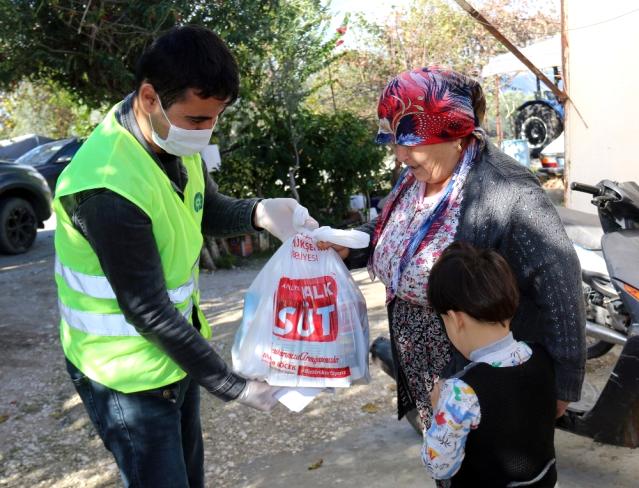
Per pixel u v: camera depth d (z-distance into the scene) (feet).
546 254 6.93
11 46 23.79
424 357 8.08
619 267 11.01
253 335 8.20
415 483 10.23
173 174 7.16
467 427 6.02
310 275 8.25
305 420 12.81
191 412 8.09
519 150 45.65
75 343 7.03
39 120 67.26
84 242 6.68
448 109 7.02
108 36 23.57
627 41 22.66
